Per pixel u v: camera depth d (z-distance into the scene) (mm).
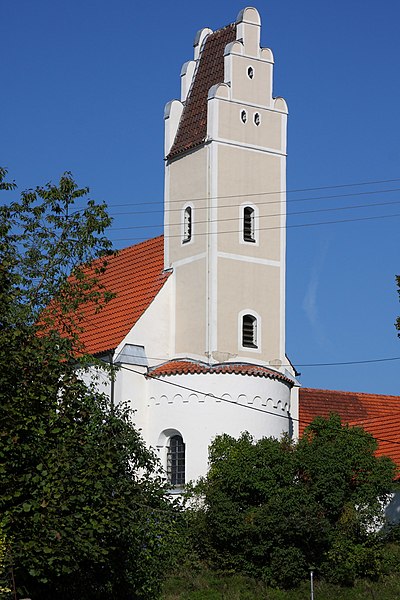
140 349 61969
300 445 53812
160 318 62969
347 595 50312
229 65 62688
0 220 48375
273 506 51344
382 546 53344
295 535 51031
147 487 42156
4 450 33844
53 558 33531
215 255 61094
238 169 62375
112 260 72250
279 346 62750
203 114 63281
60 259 48406
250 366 60406
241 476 52656
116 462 37344
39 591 37906
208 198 61562
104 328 64250
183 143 63719
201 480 54719
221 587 50656
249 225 62719
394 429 67688
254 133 63094
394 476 54875
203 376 59562
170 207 64250
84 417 37312
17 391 34781
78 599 38938
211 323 60594
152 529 40594
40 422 35000
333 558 51438
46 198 48594
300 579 51156
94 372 61281
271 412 60344
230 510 51844
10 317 37656
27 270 47625
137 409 60969
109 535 37156
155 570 41312
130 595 40969
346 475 53531
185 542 51000
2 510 34031
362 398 80938
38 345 36938
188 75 65438
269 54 64125
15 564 34094
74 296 48812
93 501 35812
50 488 34188
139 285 65938
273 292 62844
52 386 35688
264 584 51000
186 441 59281
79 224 48938
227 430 59031
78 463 35750
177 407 59875
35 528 33750
